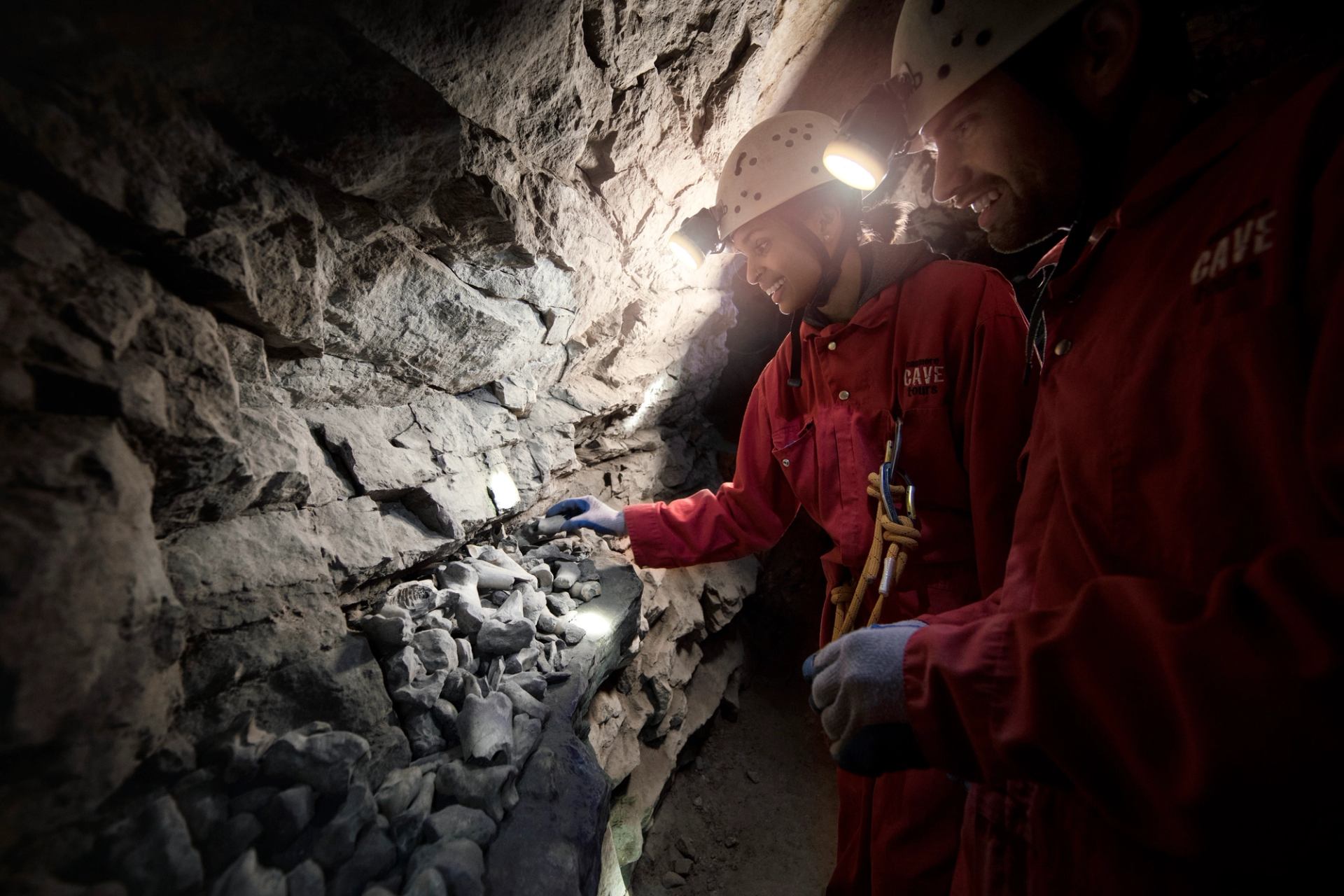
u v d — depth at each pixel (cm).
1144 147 58
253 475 62
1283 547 34
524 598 107
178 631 50
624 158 121
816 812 200
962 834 79
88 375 43
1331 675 29
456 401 124
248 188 56
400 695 72
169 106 48
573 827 68
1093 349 58
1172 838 37
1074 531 61
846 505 121
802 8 127
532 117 91
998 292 108
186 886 45
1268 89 46
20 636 36
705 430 296
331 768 55
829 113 176
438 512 102
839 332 122
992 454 105
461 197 87
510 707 77
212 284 57
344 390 95
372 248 81
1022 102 60
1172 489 47
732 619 228
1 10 37
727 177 123
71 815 41
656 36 104
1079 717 41
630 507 149
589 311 154
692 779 205
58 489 39
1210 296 44
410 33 63
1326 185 36
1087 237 63
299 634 66
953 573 115
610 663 120
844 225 117
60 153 41
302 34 54
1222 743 32
